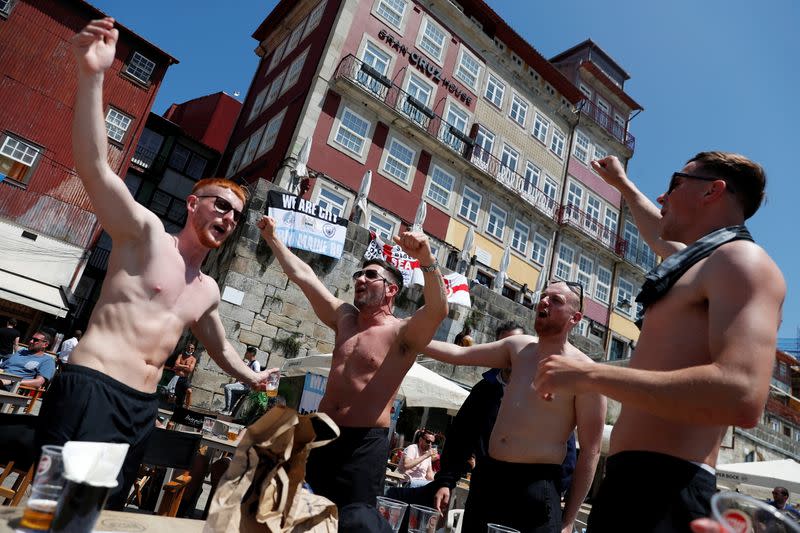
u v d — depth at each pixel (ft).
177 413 14.26
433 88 66.18
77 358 6.40
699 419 3.54
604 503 4.48
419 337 8.21
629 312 85.40
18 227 56.65
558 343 8.75
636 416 4.57
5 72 59.31
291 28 74.02
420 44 65.82
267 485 4.02
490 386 10.35
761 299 3.79
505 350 9.73
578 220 81.20
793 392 116.37
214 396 34.88
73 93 63.10
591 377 3.91
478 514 8.13
